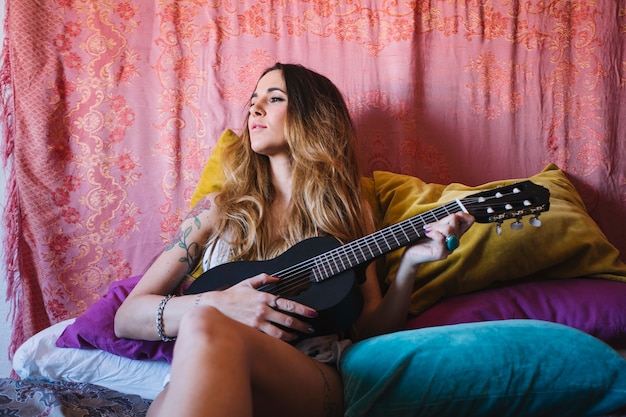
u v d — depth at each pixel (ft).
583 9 6.36
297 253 4.22
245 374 2.74
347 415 3.34
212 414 2.41
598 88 6.34
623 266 5.05
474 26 6.35
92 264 5.94
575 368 3.30
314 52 6.25
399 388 3.33
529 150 6.36
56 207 5.87
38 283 5.86
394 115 6.30
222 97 6.14
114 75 5.98
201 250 4.72
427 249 4.00
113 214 5.99
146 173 6.05
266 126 4.93
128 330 4.29
